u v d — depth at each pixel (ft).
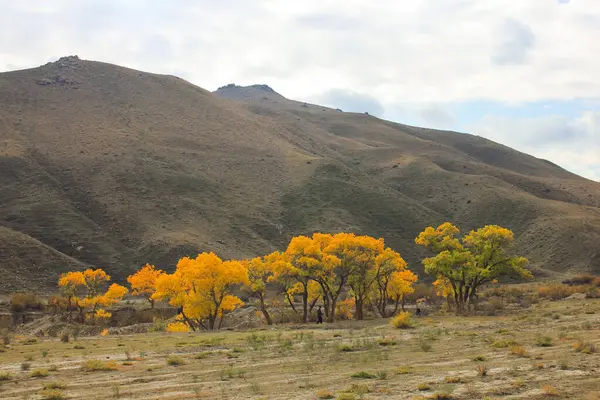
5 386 54.03
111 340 101.09
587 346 61.57
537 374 48.32
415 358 63.26
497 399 39.96
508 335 82.58
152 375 58.75
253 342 88.02
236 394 46.44
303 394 44.96
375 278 160.15
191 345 88.53
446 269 148.97
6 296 226.99
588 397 39.14
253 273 161.68
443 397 41.22
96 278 216.54
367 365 59.88
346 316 169.58
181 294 152.15
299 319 162.40
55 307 205.77
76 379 57.26
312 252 151.94
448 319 126.11
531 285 254.47
